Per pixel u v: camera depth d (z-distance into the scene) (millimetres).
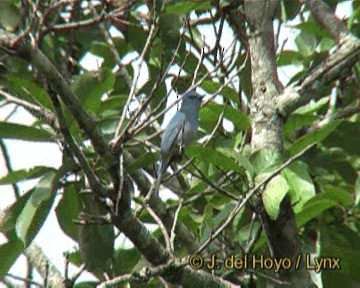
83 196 12469
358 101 13453
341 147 13016
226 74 13414
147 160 12148
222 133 13477
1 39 9672
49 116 11180
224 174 11672
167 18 14180
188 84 14141
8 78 11953
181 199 12828
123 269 13367
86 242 12445
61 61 14430
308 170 12672
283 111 12148
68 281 10148
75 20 14523
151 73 14367
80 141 11883
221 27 12086
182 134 11953
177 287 12422
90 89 12602
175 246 13328
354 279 11922
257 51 12531
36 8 10344
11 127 11797
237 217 12250
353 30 13664
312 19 14898
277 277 11898
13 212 12430
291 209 11727
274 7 12609
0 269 12461
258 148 12000
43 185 12000
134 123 10617
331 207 12398
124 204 10539
